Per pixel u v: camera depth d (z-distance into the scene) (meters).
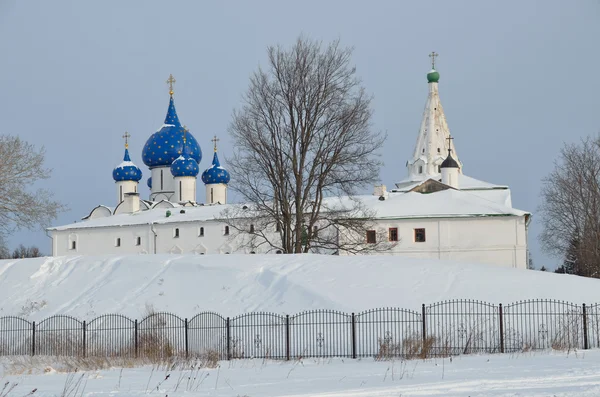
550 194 105.75
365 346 40.56
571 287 49.56
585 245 100.25
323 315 46.06
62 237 133.25
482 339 39.41
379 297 48.28
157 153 150.62
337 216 79.00
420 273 53.22
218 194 149.12
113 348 43.59
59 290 58.25
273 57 76.38
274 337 43.44
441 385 24.78
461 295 48.16
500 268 55.22
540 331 39.97
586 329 39.19
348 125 75.81
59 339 45.38
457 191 111.06
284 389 25.30
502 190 130.62
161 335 43.41
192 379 29.70
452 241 102.94
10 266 63.78
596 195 100.00
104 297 54.81
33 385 28.89
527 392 22.55
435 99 149.38
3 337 50.31
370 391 23.92
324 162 75.75
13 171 75.94
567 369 28.72
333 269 54.81
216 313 47.00
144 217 131.12
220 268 56.47
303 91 75.50
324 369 32.78
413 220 103.62
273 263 57.25
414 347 37.75
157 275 57.34
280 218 76.81
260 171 76.38
